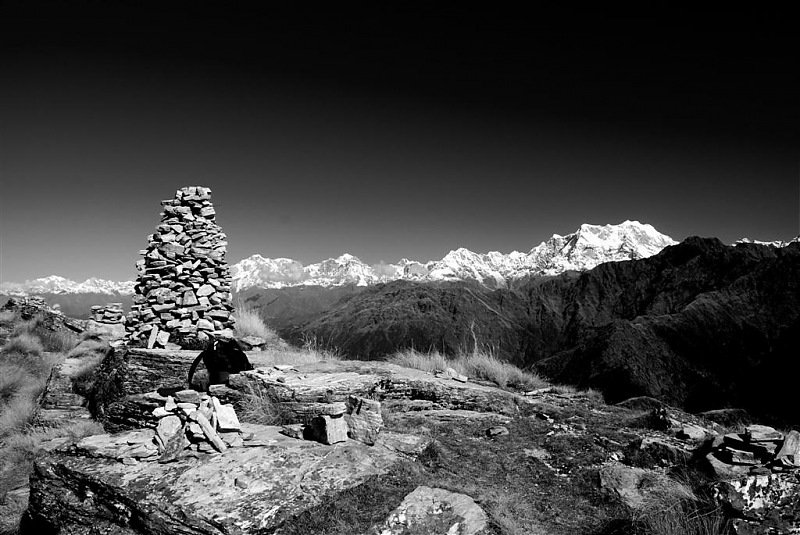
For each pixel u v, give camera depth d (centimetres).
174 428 775
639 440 910
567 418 1130
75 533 631
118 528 603
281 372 1112
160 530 564
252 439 783
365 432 791
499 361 1566
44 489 709
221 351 1068
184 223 1382
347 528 565
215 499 593
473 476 782
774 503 584
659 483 747
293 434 814
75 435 1070
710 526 588
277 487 623
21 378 1617
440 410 1109
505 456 888
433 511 611
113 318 2252
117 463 702
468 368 1501
